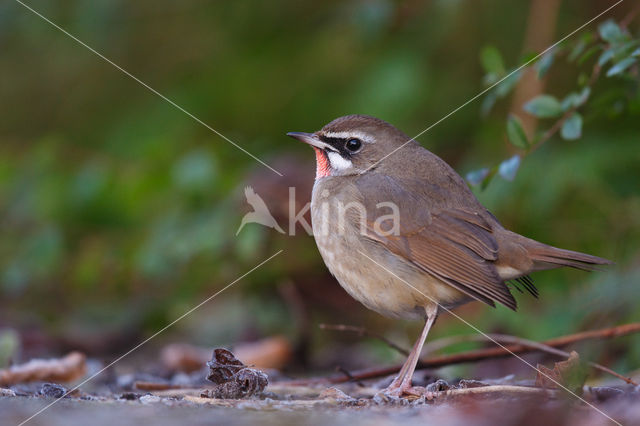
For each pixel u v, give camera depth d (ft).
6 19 51.96
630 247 42.45
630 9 46.62
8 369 31.78
